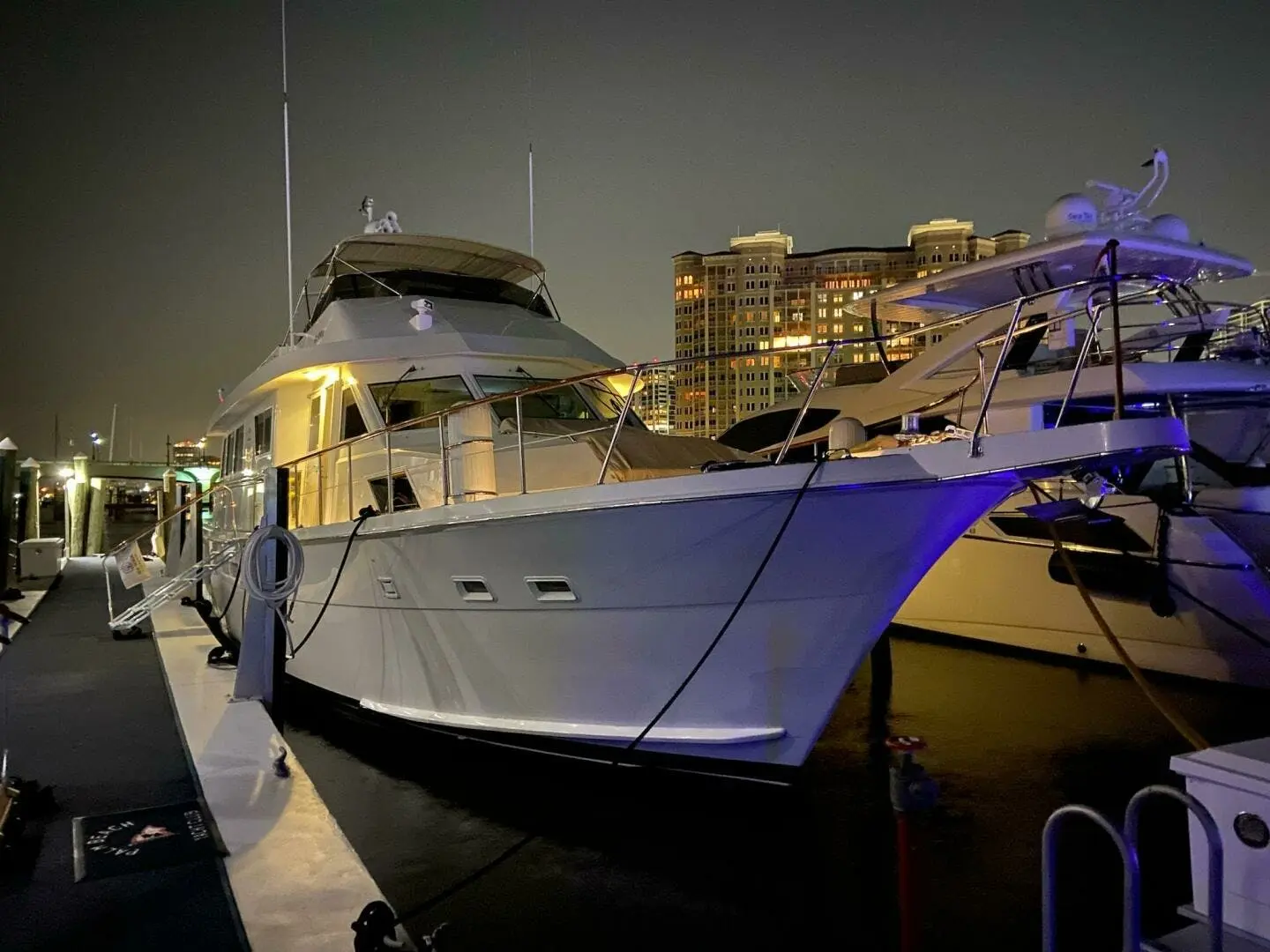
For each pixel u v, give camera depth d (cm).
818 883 543
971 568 1308
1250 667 1015
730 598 555
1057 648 1211
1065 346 1225
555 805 645
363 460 814
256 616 782
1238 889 310
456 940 471
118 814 516
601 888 527
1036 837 622
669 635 578
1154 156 1166
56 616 1267
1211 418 1198
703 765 604
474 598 644
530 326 914
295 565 767
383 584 718
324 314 959
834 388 1519
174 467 2270
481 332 872
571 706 628
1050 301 1135
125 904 409
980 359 911
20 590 1520
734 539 536
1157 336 1192
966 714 956
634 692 601
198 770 587
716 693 580
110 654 994
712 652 572
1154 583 1088
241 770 588
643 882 534
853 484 503
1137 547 1102
